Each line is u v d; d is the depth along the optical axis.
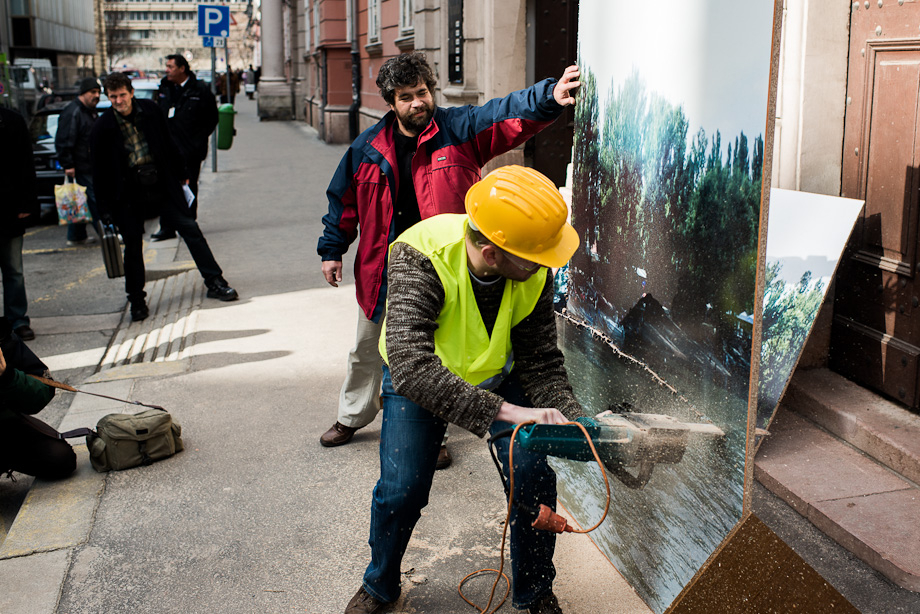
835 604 2.06
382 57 16.03
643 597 2.64
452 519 3.25
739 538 2.00
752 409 1.98
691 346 2.25
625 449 2.20
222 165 16.30
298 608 2.73
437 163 3.24
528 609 2.59
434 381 2.16
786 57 3.62
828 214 3.33
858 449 3.39
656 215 2.44
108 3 85.81
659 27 2.40
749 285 1.97
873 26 3.43
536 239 2.07
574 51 7.11
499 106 3.21
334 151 18.86
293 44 30.70
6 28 42.59
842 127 3.67
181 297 7.05
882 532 2.83
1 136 5.94
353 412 3.90
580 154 3.06
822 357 3.88
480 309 2.34
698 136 2.19
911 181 3.29
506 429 2.26
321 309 6.47
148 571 2.96
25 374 3.53
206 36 14.73
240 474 3.71
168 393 4.75
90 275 8.38
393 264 2.29
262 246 8.95
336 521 3.28
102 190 6.44
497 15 6.95
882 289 3.52
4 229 6.13
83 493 3.56
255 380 4.93
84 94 8.96
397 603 2.72
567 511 3.24
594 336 2.93
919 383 3.34
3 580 2.92
